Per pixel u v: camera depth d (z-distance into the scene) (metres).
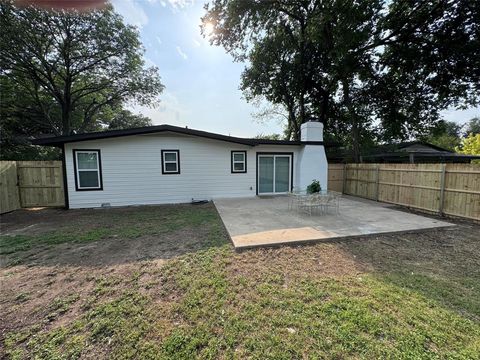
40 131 18.75
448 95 11.70
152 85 19.97
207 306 2.35
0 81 15.07
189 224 5.49
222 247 3.98
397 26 11.07
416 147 19.91
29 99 16.88
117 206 8.16
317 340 1.88
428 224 5.21
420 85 12.21
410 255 3.66
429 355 1.73
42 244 4.22
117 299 2.50
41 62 14.99
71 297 2.56
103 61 16.83
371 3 10.20
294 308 2.30
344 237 4.34
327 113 16.12
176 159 8.69
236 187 9.48
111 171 8.08
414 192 7.16
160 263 3.37
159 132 8.34
